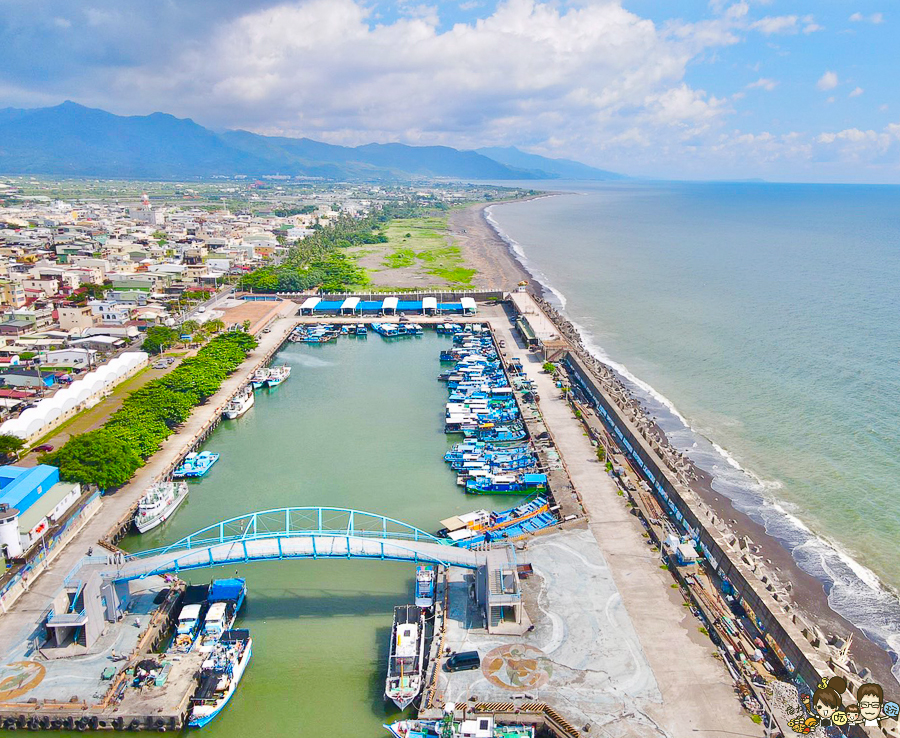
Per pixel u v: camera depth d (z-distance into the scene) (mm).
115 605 81312
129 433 124438
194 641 79938
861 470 122375
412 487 124688
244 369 188750
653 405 155375
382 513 114688
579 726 65375
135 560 83750
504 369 185625
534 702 68312
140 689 71562
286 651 81312
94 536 102062
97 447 113500
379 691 75000
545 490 121625
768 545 99938
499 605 78125
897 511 109000
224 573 98188
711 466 124875
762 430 140625
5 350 190500
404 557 84438
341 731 69500
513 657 74750
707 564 93688
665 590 86938
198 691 72812
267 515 114312
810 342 199625
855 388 162000
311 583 95812
